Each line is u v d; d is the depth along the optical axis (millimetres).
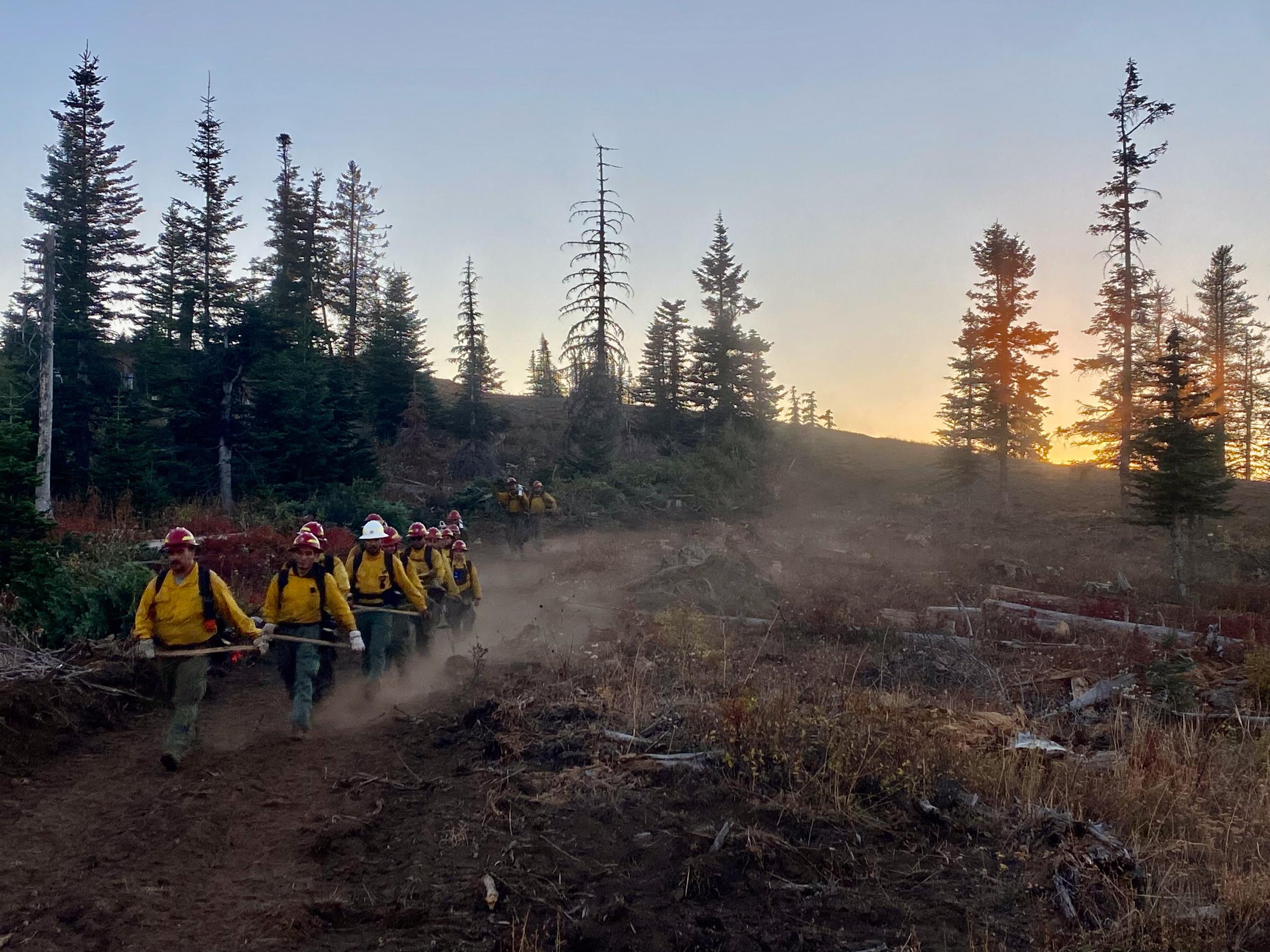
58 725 7492
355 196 57719
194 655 6902
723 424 43844
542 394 76375
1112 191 34688
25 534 10344
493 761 6562
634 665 8719
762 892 4531
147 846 5273
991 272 40969
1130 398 34844
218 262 36656
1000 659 11031
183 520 21156
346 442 29406
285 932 4242
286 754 7059
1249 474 53125
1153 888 4570
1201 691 8992
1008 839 5164
